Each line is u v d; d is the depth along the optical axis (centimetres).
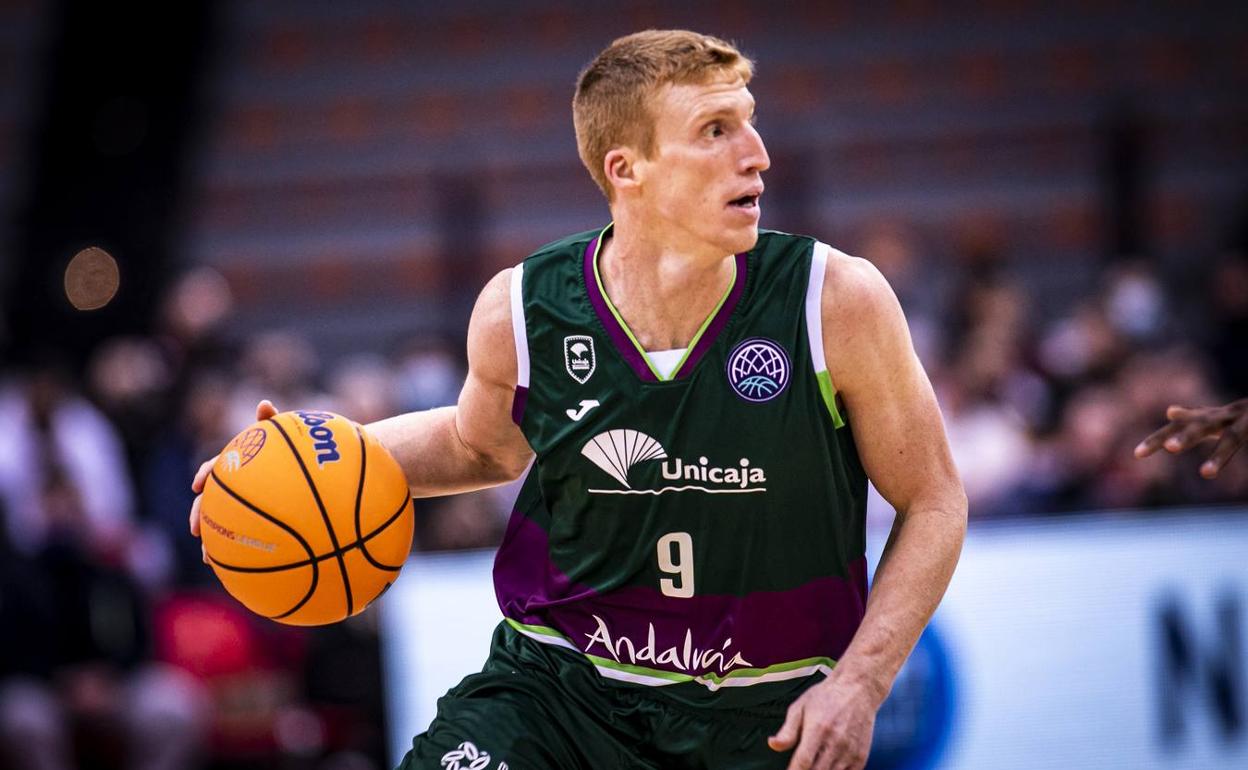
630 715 913
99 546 1934
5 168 3456
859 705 811
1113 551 1775
